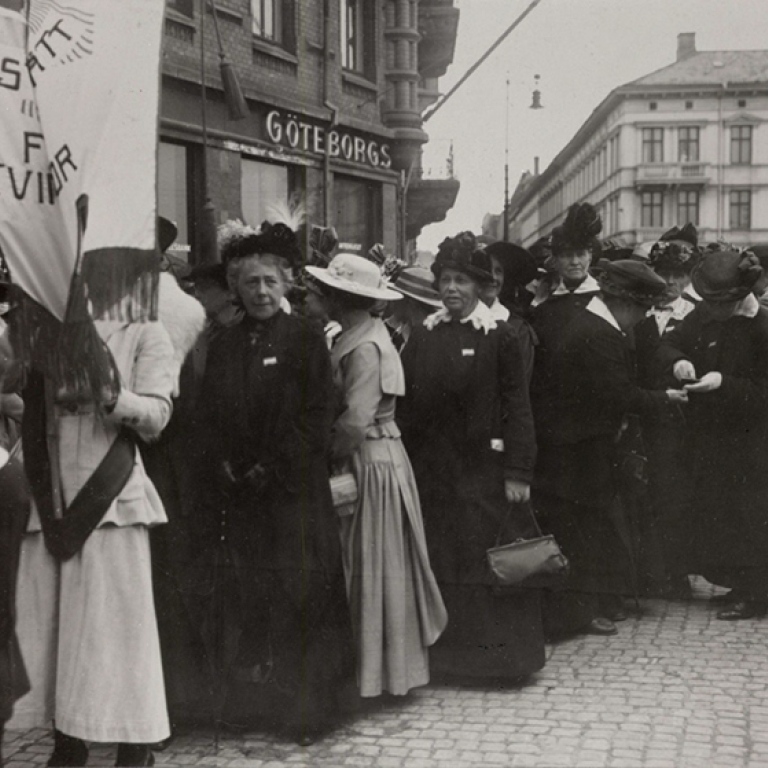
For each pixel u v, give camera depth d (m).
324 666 3.53
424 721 3.68
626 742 3.46
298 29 11.09
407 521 3.85
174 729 3.58
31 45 2.90
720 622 4.93
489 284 4.18
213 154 9.20
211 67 9.39
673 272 5.71
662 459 5.12
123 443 3.08
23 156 2.91
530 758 3.33
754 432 4.95
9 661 2.92
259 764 3.31
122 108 2.93
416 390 4.11
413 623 3.86
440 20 15.85
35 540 3.07
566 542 4.69
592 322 4.71
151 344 3.13
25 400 3.11
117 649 3.01
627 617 5.02
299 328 3.57
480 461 4.07
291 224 4.02
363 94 12.91
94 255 2.90
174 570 3.37
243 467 3.51
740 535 4.96
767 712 3.73
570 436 4.66
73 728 2.97
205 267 3.97
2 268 3.14
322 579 3.54
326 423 3.55
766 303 6.30
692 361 5.13
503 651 3.98
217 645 3.53
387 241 13.61
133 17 2.94
